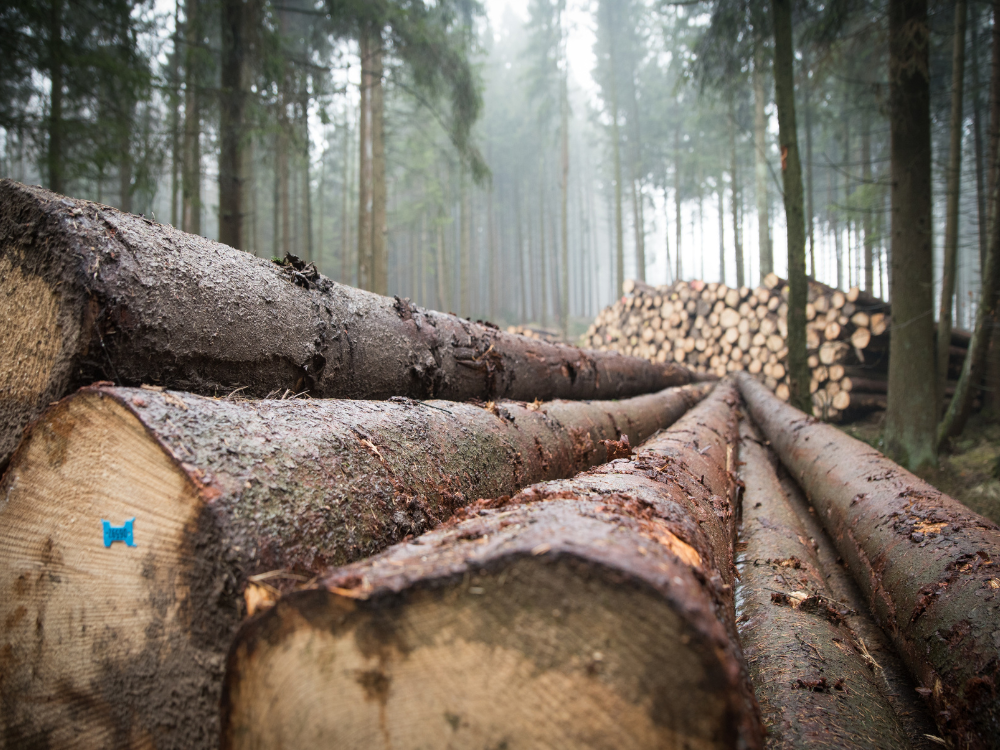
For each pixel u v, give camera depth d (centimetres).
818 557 270
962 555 167
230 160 645
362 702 72
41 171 597
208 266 152
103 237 128
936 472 486
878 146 1448
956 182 602
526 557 68
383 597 71
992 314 516
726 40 782
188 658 91
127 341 125
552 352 358
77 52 546
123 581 97
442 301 2234
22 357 124
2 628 108
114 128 561
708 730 60
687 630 61
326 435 129
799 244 595
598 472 159
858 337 713
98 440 100
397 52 1049
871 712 141
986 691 128
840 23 659
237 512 94
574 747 64
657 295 1052
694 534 117
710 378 881
